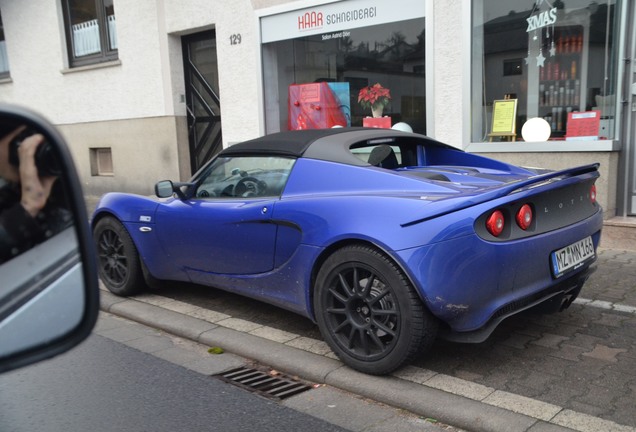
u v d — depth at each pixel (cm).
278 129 928
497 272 315
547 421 289
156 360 395
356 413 316
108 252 536
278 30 884
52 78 1233
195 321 458
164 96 1041
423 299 316
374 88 800
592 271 389
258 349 395
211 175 457
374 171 364
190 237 451
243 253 412
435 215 315
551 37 664
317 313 366
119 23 1082
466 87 701
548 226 344
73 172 141
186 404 328
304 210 367
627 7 603
